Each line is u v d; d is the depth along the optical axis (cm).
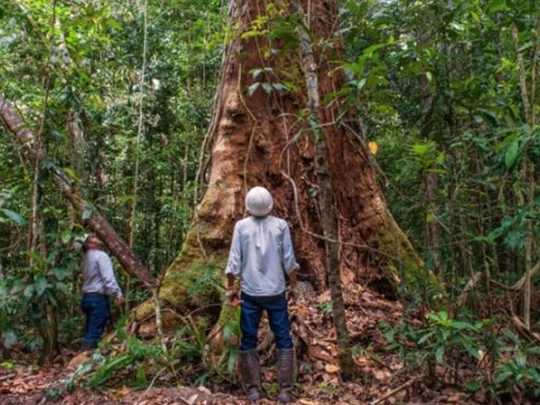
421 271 535
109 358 476
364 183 644
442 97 441
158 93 1103
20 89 800
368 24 514
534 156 397
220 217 607
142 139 1098
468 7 457
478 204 439
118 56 1028
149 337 551
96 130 975
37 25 674
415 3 487
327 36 630
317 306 564
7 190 621
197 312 563
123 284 874
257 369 434
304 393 438
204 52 1038
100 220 722
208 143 669
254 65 631
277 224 448
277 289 437
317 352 489
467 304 472
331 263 450
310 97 445
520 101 507
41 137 621
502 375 391
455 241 463
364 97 480
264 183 621
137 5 1105
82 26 727
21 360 617
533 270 432
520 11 423
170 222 1159
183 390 428
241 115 629
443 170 419
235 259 441
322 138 443
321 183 441
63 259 602
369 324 533
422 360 422
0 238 840
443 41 460
